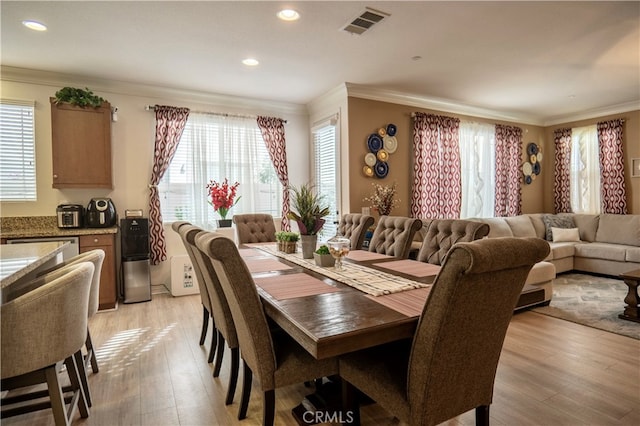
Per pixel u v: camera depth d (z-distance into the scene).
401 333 1.33
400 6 2.65
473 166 5.69
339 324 1.29
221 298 2.05
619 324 3.22
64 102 3.81
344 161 4.68
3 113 3.82
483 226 2.43
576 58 3.69
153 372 2.43
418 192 5.01
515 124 6.27
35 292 1.45
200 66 3.78
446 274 1.17
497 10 2.73
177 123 4.51
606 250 4.97
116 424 1.87
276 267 2.34
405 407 1.32
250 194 5.04
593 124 6.01
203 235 1.71
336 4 2.61
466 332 1.26
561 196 6.41
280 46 3.31
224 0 2.53
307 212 2.63
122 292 4.25
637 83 4.52
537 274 3.65
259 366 1.58
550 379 2.28
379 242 3.20
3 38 3.07
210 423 1.88
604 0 2.60
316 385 2.15
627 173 5.64
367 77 4.21
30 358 1.44
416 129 5.02
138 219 4.13
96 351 2.77
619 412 1.93
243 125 5.00
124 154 4.34
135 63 3.68
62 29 2.92
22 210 3.90
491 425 1.82
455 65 3.85
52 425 1.87
